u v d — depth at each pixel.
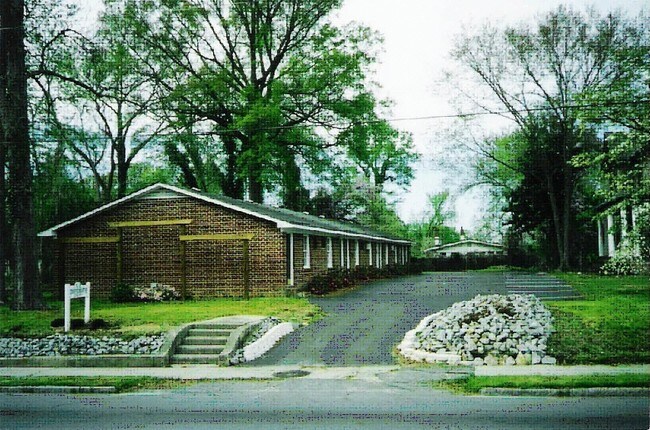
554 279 38.22
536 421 10.57
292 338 20.58
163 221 31.03
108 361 18.09
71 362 18.20
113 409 12.43
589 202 48.84
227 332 19.84
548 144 47.47
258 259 30.00
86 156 50.88
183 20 47.06
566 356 16.52
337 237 39.38
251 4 47.75
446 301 28.03
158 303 28.59
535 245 60.19
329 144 50.56
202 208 30.77
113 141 50.69
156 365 17.95
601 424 10.28
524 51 45.44
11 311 26.48
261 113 45.09
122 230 31.69
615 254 27.36
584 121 30.75
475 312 19.06
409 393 13.55
